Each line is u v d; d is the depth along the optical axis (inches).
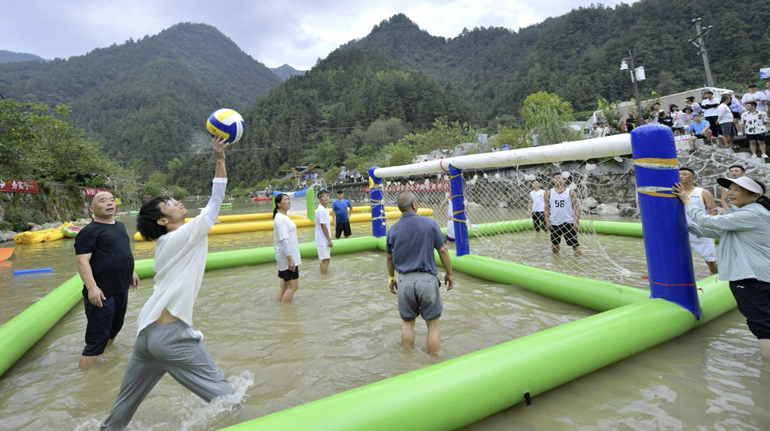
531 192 337.4
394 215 542.6
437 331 141.1
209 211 93.9
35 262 397.4
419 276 138.3
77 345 167.9
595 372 122.2
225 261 322.3
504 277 234.2
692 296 144.6
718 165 439.8
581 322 128.0
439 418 91.7
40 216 776.3
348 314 187.9
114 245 145.6
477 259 260.1
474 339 150.8
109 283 144.4
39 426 105.6
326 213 279.4
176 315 89.4
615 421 95.7
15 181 735.1
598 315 133.7
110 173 1322.6
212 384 97.4
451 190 281.4
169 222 96.3
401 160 1736.0
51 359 152.6
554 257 291.1
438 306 139.8
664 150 144.7
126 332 178.4
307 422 82.1
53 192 887.7
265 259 334.0
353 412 85.7
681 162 477.1
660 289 148.7
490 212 562.3
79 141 1039.0
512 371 103.8
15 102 746.8
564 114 888.3
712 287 165.3
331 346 149.9
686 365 121.6
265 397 113.6
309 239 499.2
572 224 284.0
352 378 124.5
